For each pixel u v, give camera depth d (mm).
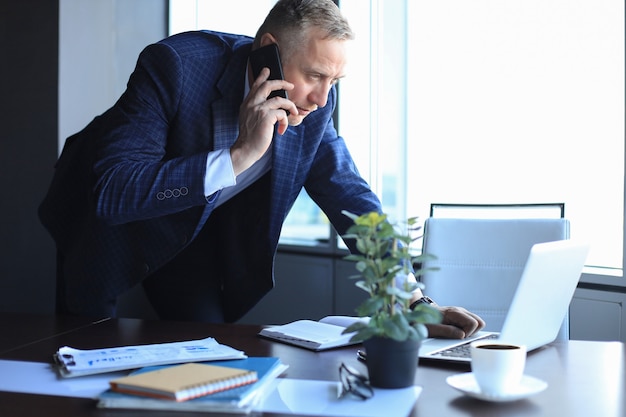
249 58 1871
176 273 2307
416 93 3115
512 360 1131
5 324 1849
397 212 3193
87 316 2053
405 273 1202
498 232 2195
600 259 2533
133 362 1344
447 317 1618
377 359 1222
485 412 1104
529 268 1363
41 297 3730
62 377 1316
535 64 2686
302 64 1781
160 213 1750
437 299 2191
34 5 3674
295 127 2068
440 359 1396
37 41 3670
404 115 3164
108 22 3795
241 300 2291
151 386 1117
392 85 3188
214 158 1742
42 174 3676
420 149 3109
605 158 2498
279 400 1171
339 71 1812
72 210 2234
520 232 2176
